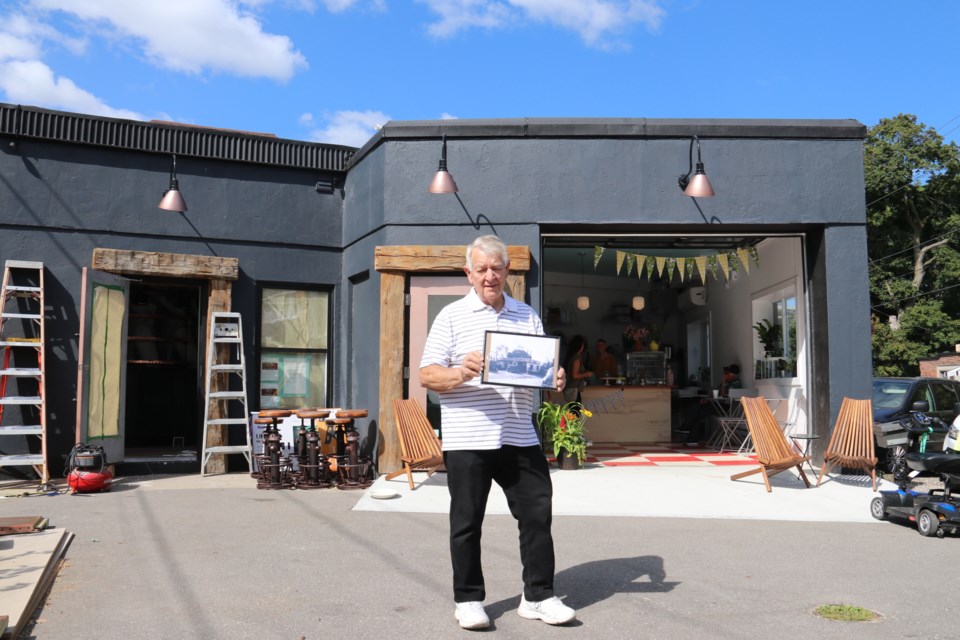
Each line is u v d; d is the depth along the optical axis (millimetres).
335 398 9469
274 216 9336
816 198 8523
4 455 8016
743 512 6465
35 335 8312
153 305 12047
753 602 3891
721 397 12359
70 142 8523
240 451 8609
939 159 33281
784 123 8641
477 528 3518
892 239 34594
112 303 8445
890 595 4051
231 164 9188
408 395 8344
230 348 9055
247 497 7105
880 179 33156
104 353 8281
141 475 8641
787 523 6059
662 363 14422
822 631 3457
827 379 8438
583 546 5160
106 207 8656
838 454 7703
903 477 6516
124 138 8750
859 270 8469
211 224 9062
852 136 8594
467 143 8539
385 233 8484
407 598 3912
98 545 5055
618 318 16328
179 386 12219
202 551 4902
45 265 8375
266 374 9219
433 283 8438
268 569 4465
